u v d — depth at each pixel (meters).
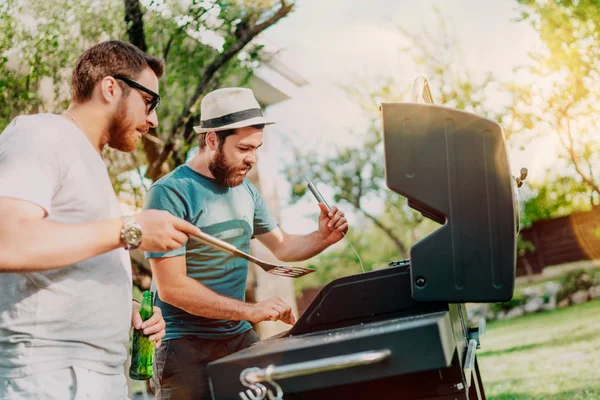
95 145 1.80
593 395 4.01
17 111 5.55
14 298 1.63
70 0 5.50
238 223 2.52
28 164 1.55
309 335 1.57
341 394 1.47
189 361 2.41
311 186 2.64
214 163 2.45
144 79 1.83
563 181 10.90
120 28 5.61
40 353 1.62
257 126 2.45
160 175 5.70
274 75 8.62
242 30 5.69
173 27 5.67
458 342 1.63
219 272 2.46
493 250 1.48
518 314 10.70
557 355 5.70
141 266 5.82
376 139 11.98
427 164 1.51
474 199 1.49
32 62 5.45
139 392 7.50
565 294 10.66
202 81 5.65
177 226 1.54
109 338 1.74
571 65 8.45
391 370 1.29
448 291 1.50
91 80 1.78
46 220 1.50
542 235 12.72
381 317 1.61
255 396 1.35
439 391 1.45
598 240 12.09
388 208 12.50
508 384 4.77
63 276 1.66
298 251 2.67
